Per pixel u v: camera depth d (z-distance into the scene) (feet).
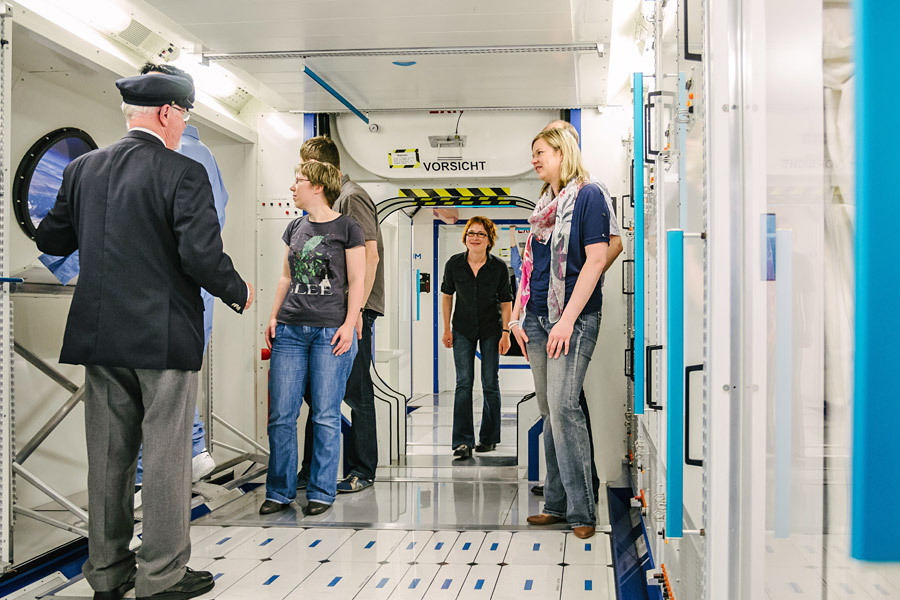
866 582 3.01
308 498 12.59
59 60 11.27
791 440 3.79
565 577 9.32
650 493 8.93
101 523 8.38
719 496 4.57
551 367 10.79
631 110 13.01
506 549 10.46
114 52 12.01
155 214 8.29
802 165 3.53
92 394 8.45
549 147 10.87
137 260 8.25
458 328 17.26
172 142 9.06
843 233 3.21
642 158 8.13
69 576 9.53
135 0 10.32
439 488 14.20
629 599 8.20
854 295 3.00
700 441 6.07
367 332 14.49
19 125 11.99
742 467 4.49
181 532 8.54
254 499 13.51
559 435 10.87
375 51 12.09
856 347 2.99
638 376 8.38
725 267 4.51
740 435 4.51
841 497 3.26
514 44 11.75
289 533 11.30
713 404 4.56
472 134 15.71
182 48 12.30
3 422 8.66
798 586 3.76
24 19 9.75
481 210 26.86
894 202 2.93
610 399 14.69
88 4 10.94
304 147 13.25
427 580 9.23
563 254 10.52
